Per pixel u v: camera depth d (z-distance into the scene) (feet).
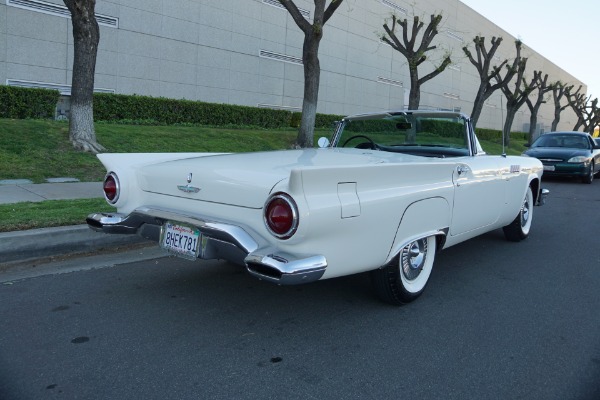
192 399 8.54
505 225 19.08
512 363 10.18
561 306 13.57
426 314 12.71
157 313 12.20
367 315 12.49
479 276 16.16
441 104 115.75
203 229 10.50
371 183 10.54
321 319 12.17
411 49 64.69
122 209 13.10
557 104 127.24
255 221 10.18
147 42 56.49
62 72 49.98
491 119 138.00
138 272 15.29
